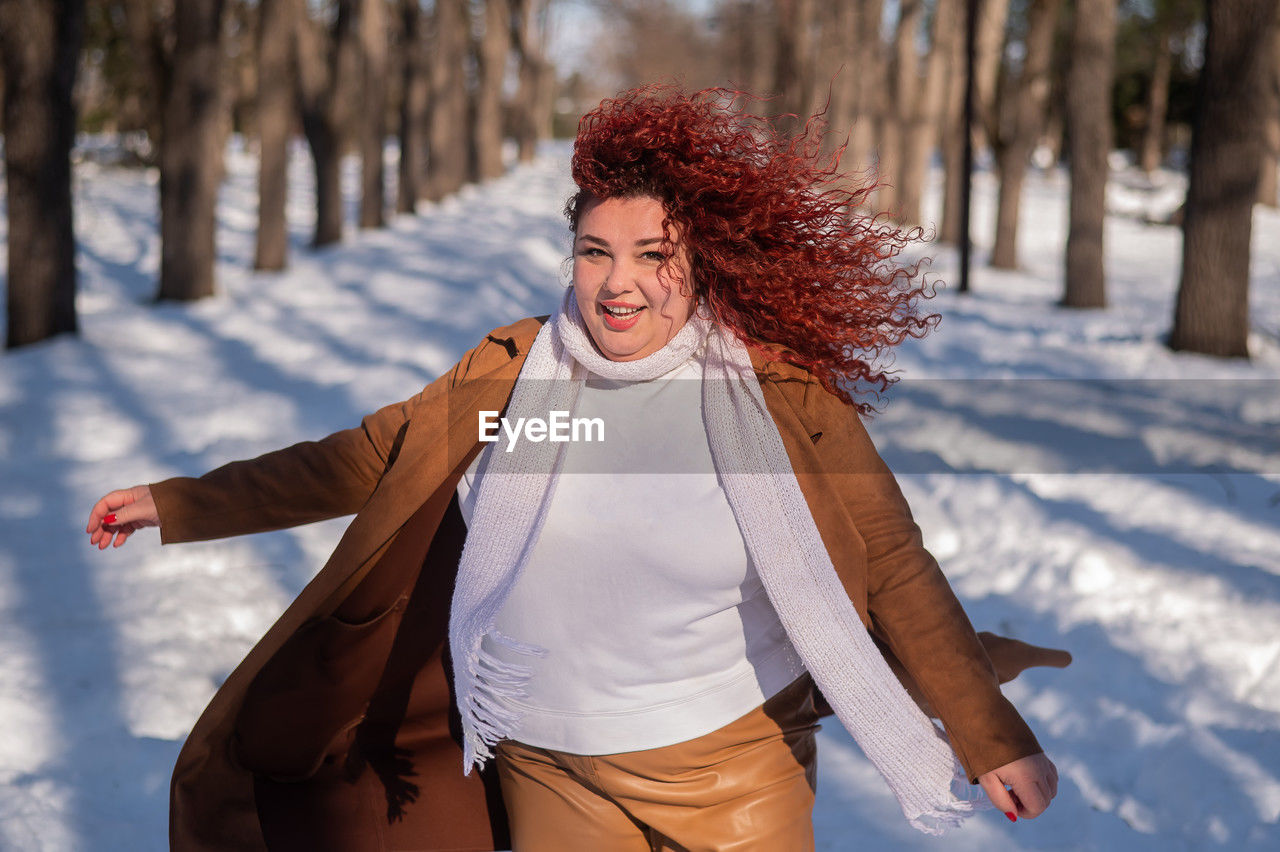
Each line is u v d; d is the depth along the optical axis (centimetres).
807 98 2123
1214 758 319
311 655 200
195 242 1230
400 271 1512
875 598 176
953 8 2316
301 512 194
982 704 168
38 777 303
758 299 171
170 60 1299
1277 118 2952
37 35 920
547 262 1659
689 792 177
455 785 213
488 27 3650
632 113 171
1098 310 1338
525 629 177
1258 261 1897
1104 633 407
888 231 184
